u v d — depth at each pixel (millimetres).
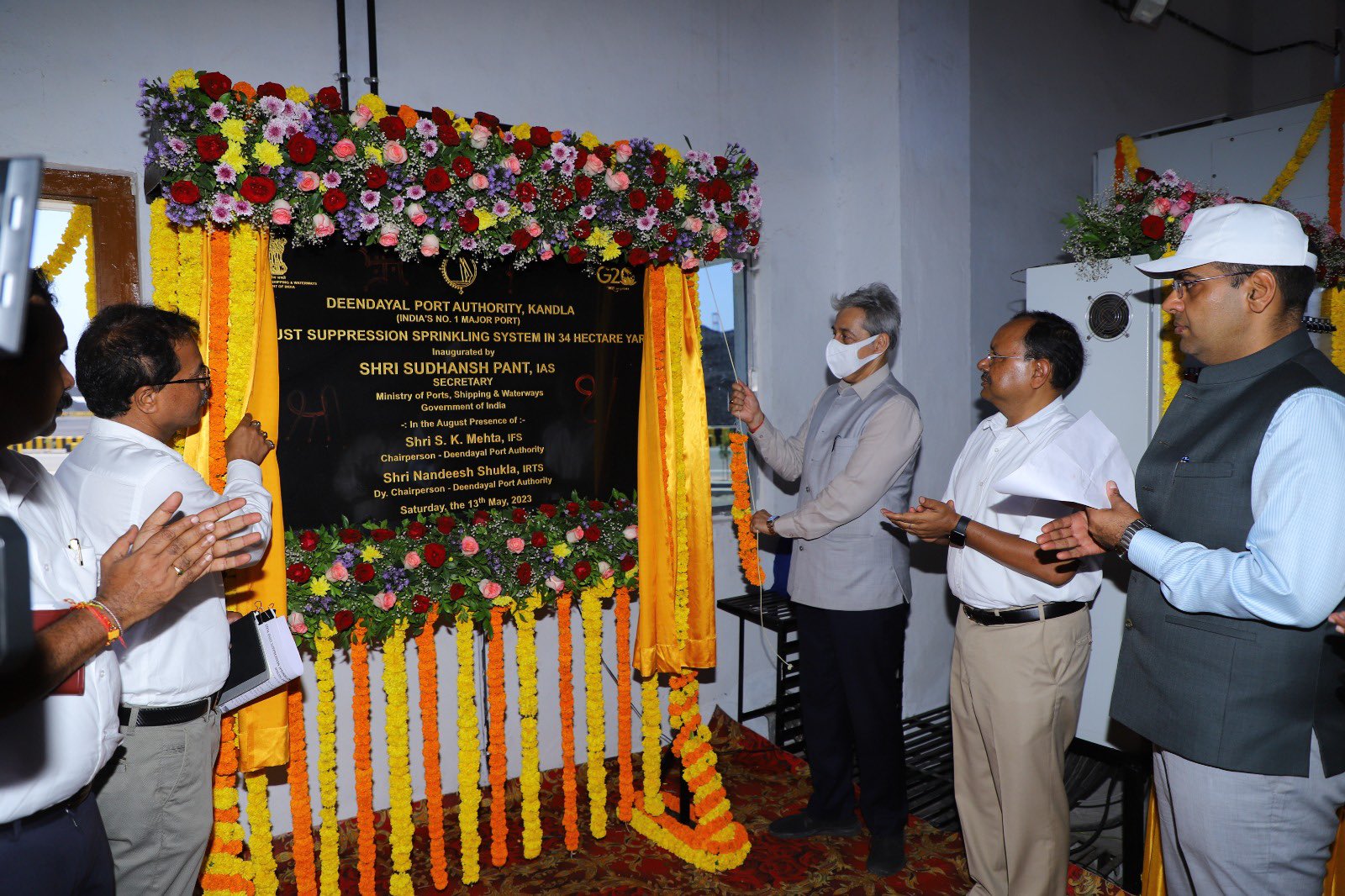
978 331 3746
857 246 3303
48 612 1108
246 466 1731
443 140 1914
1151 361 2520
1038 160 4062
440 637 2576
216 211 1672
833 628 2303
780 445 2678
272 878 1928
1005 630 1863
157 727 1512
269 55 2197
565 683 2359
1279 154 3799
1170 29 4879
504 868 2307
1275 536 1272
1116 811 2828
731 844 2336
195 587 1548
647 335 2393
